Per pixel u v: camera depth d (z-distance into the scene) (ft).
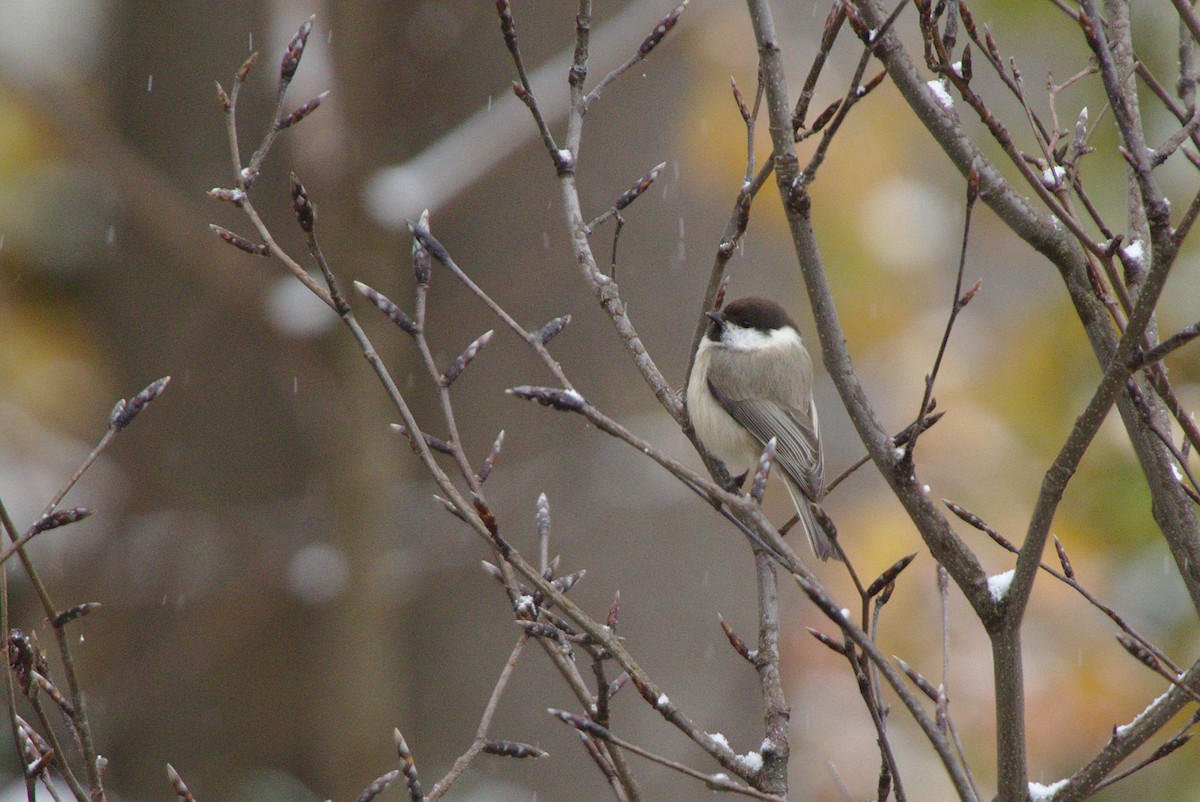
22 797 28.60
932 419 13.42
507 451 40.32
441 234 41.09
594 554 40.45
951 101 15.23
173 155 41.96
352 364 36.60
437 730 40.86
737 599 42.22
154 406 44.78
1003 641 13.32
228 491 44.06
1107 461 34.14
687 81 39.11
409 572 38.11
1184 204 32.09
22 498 43.21
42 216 46.60
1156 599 33.88
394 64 39.88
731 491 20.49
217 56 41.83
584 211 40.27
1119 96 12.50
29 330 46.60
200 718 44.14
